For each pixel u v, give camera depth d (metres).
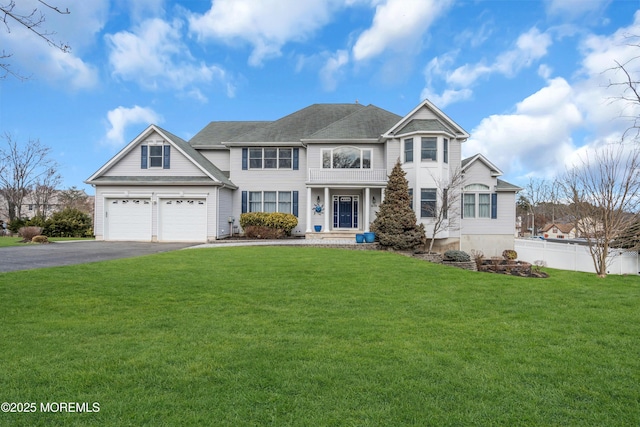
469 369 4.15
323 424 3.03
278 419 3.10
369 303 7.17
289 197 23.20
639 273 13.77
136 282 8.53
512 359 4.46
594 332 5.56
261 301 7.19
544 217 51.19
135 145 21.52
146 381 3.74
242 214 22.27
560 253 16.84
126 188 20.92
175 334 5.21
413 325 5.80
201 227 20.78
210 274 9.72
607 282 10.88
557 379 3.95
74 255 13.66
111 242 20.05
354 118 23.77
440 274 10.30
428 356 4.51
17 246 17.33
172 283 8.54
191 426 2.98
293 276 9.66
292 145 23.09
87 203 51.66
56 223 26.08
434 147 19.73
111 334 5.17
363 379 3.86
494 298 7.71
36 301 6.75
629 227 13.55
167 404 3.31
